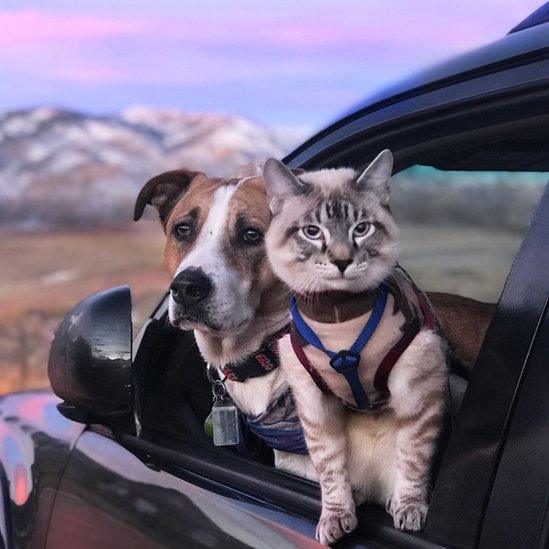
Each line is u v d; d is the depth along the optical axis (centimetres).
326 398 80
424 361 76
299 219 79
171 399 109
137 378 107
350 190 79
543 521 61
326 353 76
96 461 106
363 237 77
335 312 76
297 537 79
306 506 82
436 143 83
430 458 76
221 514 86
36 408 127
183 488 92
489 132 79
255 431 104
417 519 73
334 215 77
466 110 78
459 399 91
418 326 76
